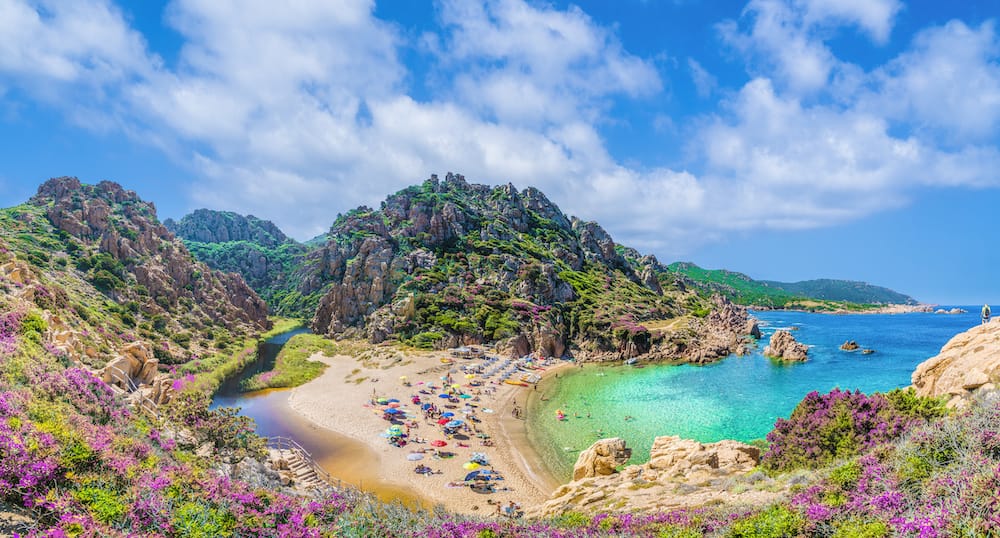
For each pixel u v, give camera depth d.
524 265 144.62
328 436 55.22
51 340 29.39
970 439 12.55
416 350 103.50
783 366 92.19
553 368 95.56
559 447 52.81
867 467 14.46
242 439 32.47
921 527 9.65
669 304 169.00
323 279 183.25
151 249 125.12
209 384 74.38
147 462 15.11
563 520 19.80
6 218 107.12
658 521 17.02
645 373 89.06
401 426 58.47
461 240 159.62
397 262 137.62
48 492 10.66
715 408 65.19
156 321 97.00
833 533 11.88
